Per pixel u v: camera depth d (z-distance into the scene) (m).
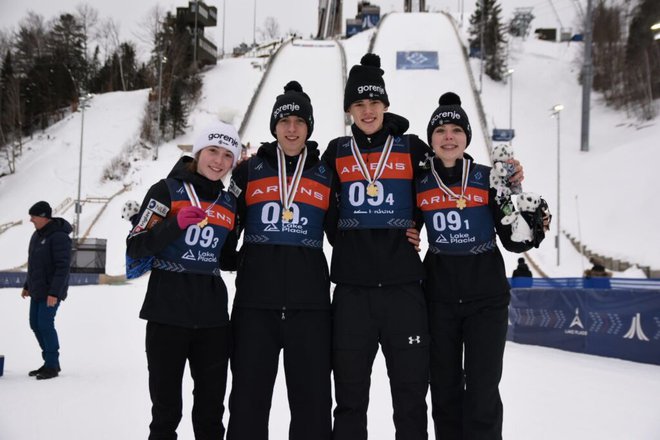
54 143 42.56
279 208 3.32
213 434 3.19
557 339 8.24
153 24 69.06
